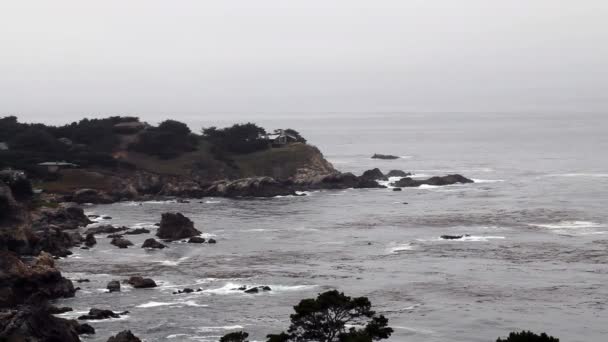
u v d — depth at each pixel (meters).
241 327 113.44
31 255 156.50
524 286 134.38
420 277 141.38
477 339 108.25
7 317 102.19
